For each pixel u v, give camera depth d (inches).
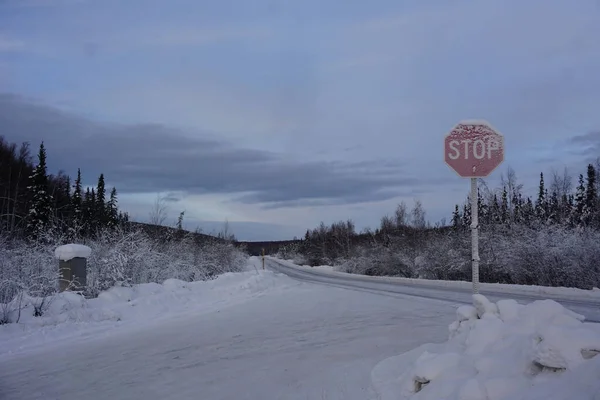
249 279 986.7
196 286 800.3
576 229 908.0
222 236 1705.2
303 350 335.6
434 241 1321.4
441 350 230.5
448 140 253.8
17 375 293.7
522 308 209.8
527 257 914.7
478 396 152.2
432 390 175.9
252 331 427.8
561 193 1668.3
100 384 268.5
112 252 719.1
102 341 399.5
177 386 258.2
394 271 1552.7
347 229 3193.9
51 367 312.0
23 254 636.1
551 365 146.7
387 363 260.1
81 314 490.6
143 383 267.0
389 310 541.0
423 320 450.0
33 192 1438.2
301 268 2534.5
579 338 145.9
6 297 544.1
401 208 2182.6
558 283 845.2
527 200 1357.0
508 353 172.6
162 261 885.2
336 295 762.8
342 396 221.6
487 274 1004.6
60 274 585.6
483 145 251.9
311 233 3850.9
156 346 372.5
